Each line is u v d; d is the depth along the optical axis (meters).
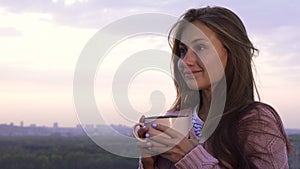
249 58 1.45
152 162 1.37
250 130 1.33
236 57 1.42
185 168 1.24
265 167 1.30
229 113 1.38
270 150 1.31
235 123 1.36
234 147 1.33
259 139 1.32
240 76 1.42
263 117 1.35
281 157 1.32
